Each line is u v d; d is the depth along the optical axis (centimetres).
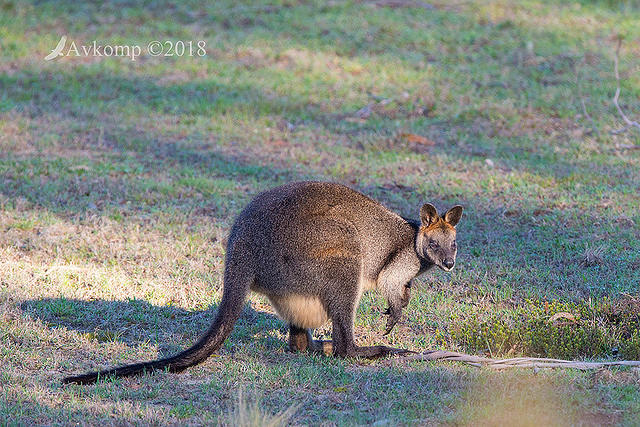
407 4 2858
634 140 1839
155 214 1414
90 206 1433
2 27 2652
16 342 918
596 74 2286
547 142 1848
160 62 2403
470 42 2539
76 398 773
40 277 1123
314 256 866
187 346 932
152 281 1136
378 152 1803
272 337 983
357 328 1010
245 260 866
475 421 718
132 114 2023
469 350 938
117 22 2723
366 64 2380
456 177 1631
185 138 1872
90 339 944
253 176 1647
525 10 2806
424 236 927
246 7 2842
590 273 1168
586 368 840
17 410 737
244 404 716
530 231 1342
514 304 1075
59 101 2112
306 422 732
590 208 1431
